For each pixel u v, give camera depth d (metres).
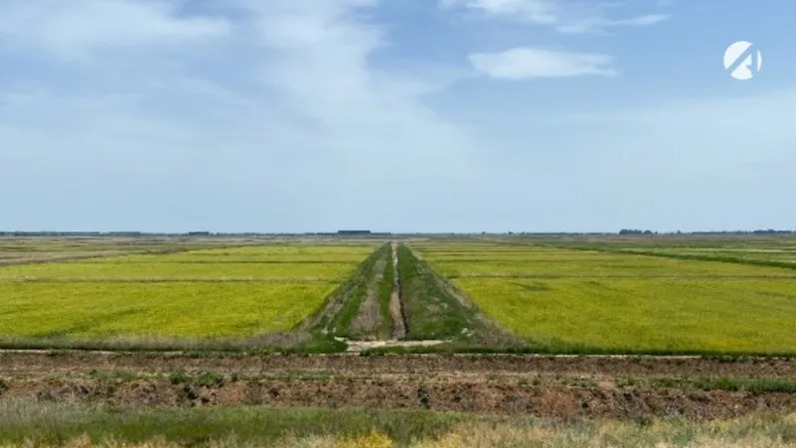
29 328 45.53
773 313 53.62
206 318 50.84
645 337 41.94
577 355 36.56
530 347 37.66
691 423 22.09
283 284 77.19
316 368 33.69
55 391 28.52
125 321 49.12
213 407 25.89
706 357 36.06
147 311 54.88
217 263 114.38
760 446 16.86
